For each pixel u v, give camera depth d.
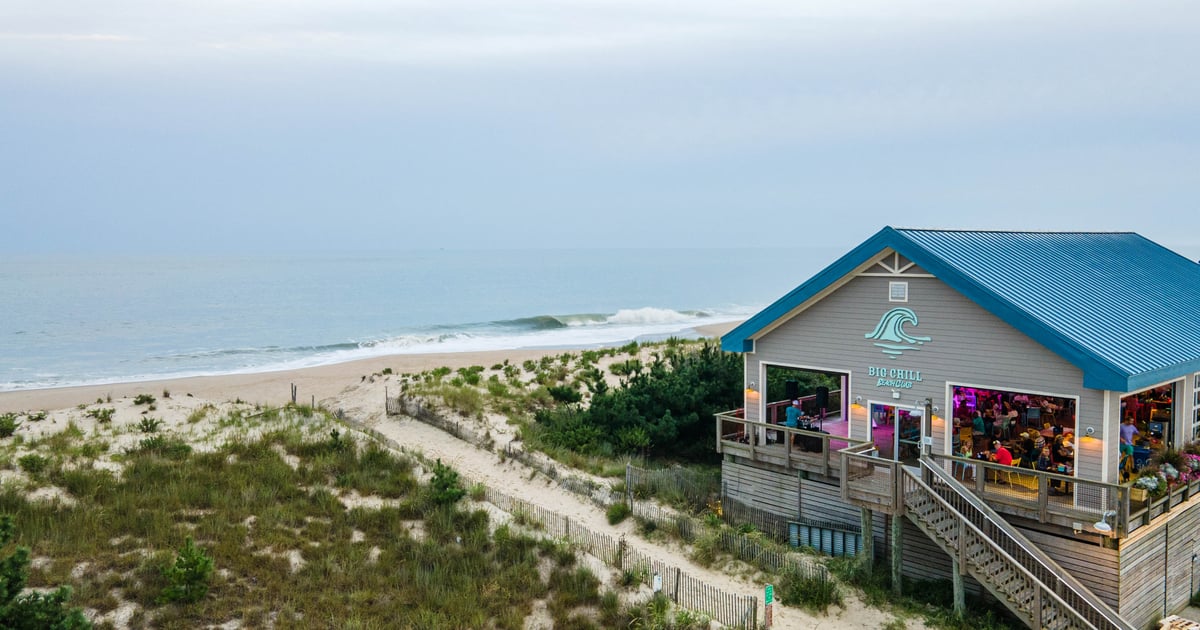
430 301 120.75
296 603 17.20
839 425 23.84
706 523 22.55
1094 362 16.70
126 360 62.62
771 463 22.44
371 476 25.03
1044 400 20.69
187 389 48.09
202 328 84.06
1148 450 18.94
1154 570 17.48
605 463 27.80
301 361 62.28
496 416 32.94
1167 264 26.47
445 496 23.03
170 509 21.03
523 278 178.88
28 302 110.75
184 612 16.33
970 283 18.69
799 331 22.69
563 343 73.69
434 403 34.28
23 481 22.48
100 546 18.62
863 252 20.72
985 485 18.33
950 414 19.69
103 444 27.42
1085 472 17.34
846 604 18.55
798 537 21.69
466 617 17.20
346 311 104.19
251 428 30.58
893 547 18.89
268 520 20.86
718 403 30.83
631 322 94.88
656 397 30.72
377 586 18.27
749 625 17.25
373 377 42.88
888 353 20.80
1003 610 17.75
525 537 21.03
